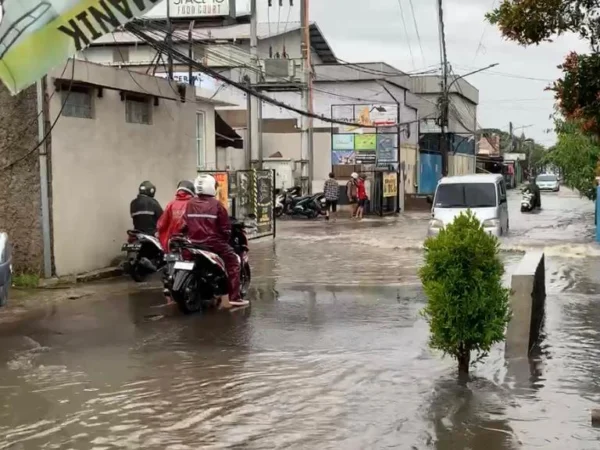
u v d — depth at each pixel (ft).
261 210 67.21
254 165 101.55
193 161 53.67
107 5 20.36
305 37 97.81
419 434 17.04
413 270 46.78
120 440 16.92
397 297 35.83
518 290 24.29
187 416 18.47
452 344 21.24
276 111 124.57
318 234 74.59
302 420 18.07
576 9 18.74
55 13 20.35
